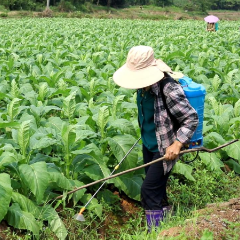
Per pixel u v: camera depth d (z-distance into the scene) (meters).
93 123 5.79
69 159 4.96
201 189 5.57
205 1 95.06
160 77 4.03
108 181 5.03
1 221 4.34
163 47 14.47
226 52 14.85
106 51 14.84
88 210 4.79
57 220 4.43
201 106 4.30
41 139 4.82
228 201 5.02
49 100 7.77
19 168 4.38
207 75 11.34
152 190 4.50
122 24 32.94
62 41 18.27
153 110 4.27
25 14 54.44
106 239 4.65
